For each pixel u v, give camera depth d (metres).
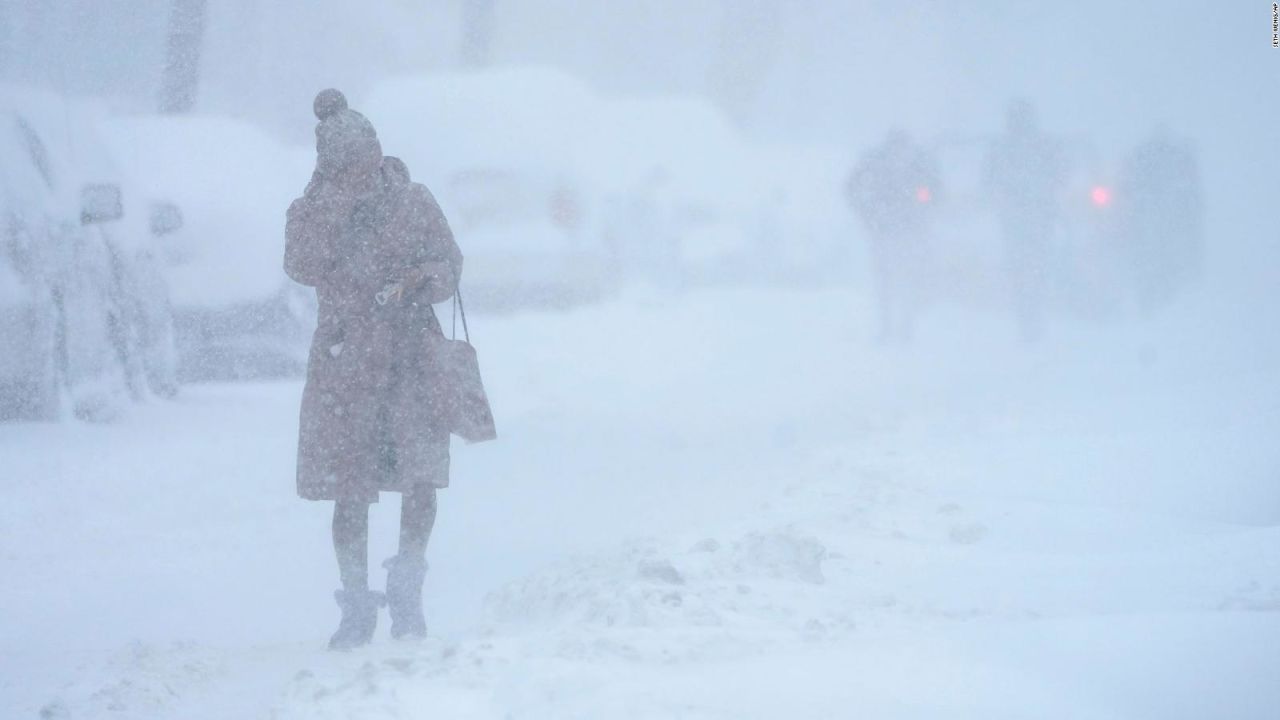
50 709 17.62
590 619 19.86
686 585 21.14
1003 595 21.47
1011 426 38.19
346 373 21.64
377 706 15.70
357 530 22.03
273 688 18.67
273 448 40.00
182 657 20.33
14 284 41.06
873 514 28.53
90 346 43.72
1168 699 15.20
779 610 20.09
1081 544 25.67
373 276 21.78
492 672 16.98
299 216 21.86
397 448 21.92
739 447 38.53
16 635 22.58
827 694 15.40
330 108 22.03
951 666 16.48
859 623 19.31
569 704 15.23
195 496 33.50
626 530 29.33
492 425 22.34
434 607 24.23
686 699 15.25
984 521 27.58
